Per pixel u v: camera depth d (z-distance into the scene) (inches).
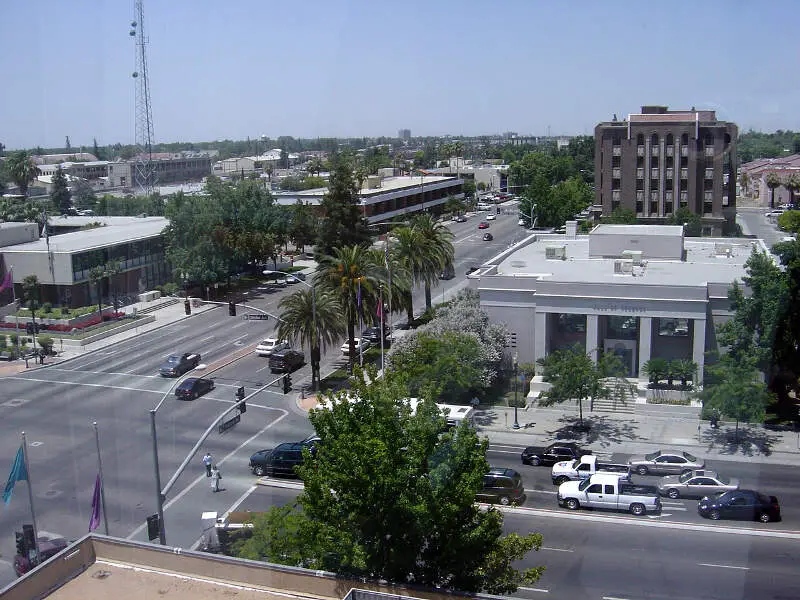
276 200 3718.0
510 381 1820.9
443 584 806.5
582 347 1750.7
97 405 1875.0
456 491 800.9
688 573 981.2
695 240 2464.3
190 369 2145.7
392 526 794.2
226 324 2613.2
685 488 1264.8
